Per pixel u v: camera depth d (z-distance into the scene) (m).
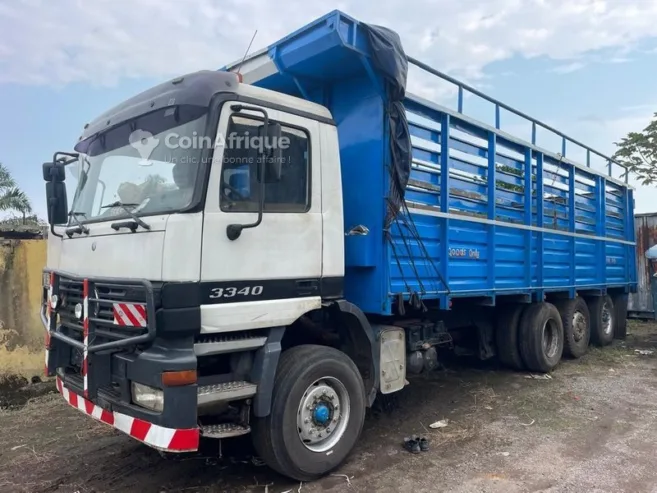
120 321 3.62
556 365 8.21
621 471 4.35
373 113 4.94
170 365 3.42
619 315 11.28
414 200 5.30
